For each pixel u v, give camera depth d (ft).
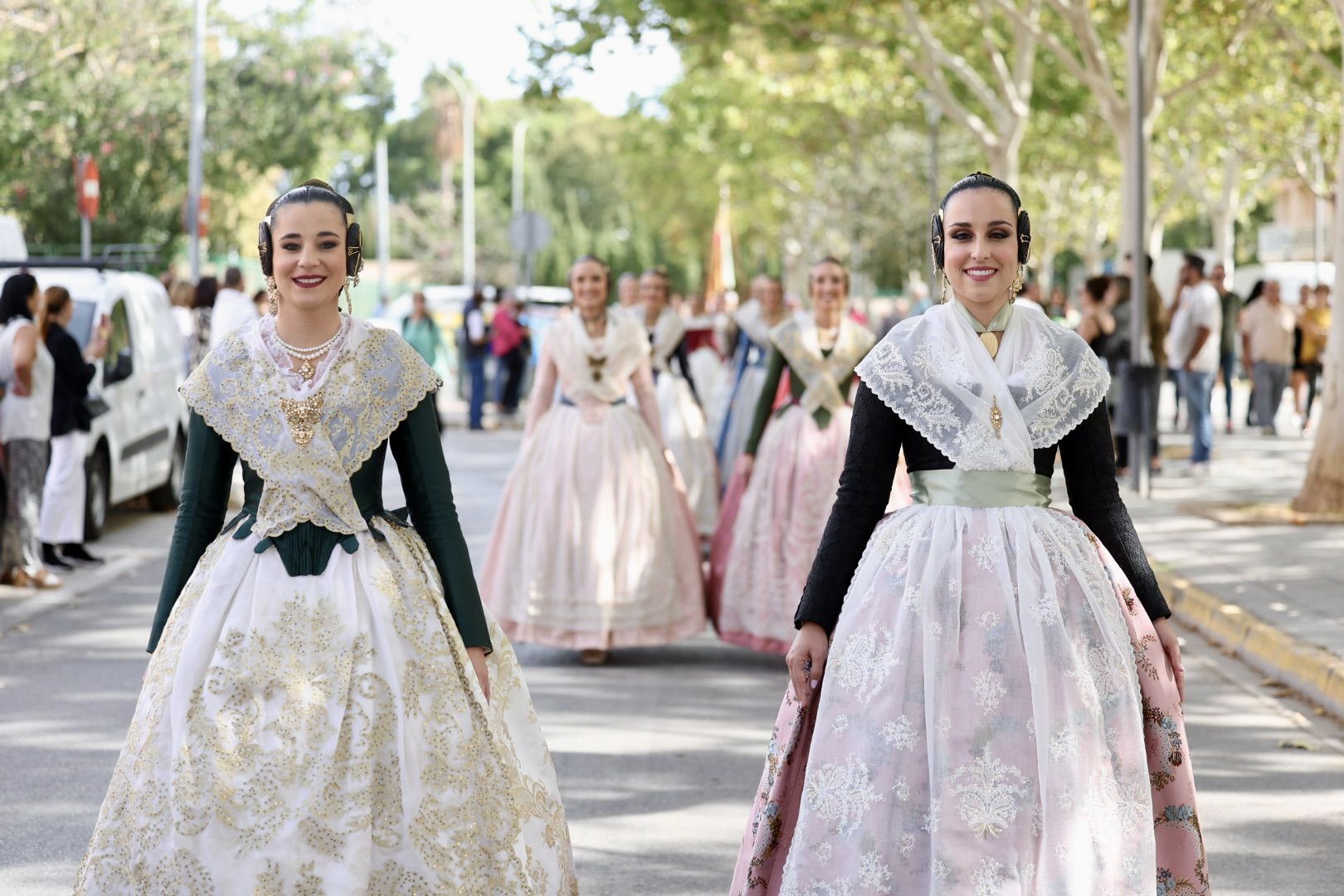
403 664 14.44
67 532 43.21
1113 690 13.97
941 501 14.44
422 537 15.20
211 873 13.75
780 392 34.40
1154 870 13.74
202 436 14.92
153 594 40.60
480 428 95.30
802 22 87.92
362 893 13.75
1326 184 156.66
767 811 14.57
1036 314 14.87
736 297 101.19
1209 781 24.48
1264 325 82.79
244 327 15.16
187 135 116.16
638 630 32.60
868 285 185.37
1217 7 88.79
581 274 33.22
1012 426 14.25
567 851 15.52
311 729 14.03
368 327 15.10
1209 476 62.85
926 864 13.64
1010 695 13.71
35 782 24.03
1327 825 22.21
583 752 25.86
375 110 126.41
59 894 19.20
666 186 224.53
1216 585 37.99
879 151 169.58
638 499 32.83
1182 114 138.31
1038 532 14.23
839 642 14.34
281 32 120.67
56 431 43.14
